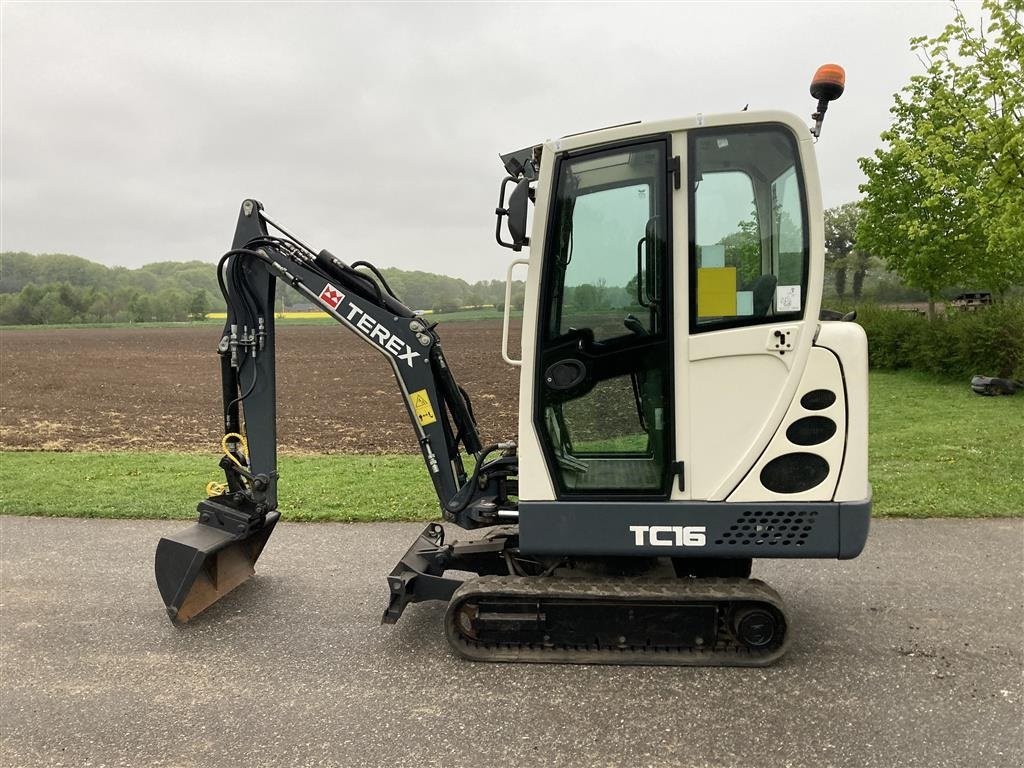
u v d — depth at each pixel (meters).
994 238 9.95
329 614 4.19
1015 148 8.82
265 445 4.37
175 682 3.42
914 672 3.43
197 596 4.12
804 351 3.32
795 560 4.92
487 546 4.12
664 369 3.41
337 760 2.80
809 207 3.27
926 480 6.68
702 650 3.57
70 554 5.18
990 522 5.57
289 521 5.93
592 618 3.57
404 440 10.05
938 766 2.72
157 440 10.20
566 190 3.42
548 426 3.53
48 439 10.27
